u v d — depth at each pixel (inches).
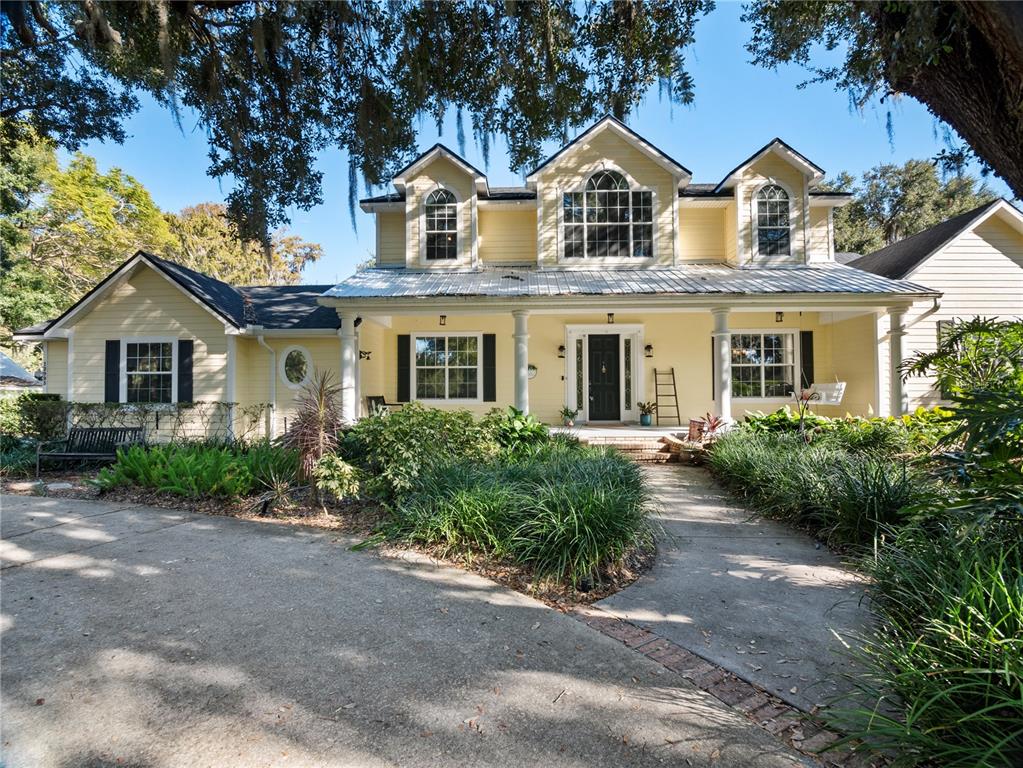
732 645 120.4
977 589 94.7
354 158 198.8
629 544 175.6
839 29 159.8
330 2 150.9
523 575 163.2
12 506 245.1
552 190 469.7
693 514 239.6
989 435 105.3
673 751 84.7
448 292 380.2
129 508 242.2
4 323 861.8
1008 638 83.7
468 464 235.3
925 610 109.2
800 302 378.9
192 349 427.8
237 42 171.3
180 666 108.2
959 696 83.5
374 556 179.0
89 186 956.6
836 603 142.8
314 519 224.8
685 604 143.6
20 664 108.3
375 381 479.2
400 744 85.4
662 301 378.9
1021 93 93.0
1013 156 107.2
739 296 372.5
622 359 504.7
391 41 169.0
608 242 468.8
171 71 154.1
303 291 557.3
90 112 352.5
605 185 470.0
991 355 198.5
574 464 234.8
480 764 81.0
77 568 165.3
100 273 1015.0
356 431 250.1
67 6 160.4
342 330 387.2
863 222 1004.6
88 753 81.7
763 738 88.3
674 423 493.4
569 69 179.0
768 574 165.9
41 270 910.4
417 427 235.8
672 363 499.8
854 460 238.7
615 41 172.1
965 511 108.9
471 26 164.7
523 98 184.1
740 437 327.6
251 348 450.6
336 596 145.3
